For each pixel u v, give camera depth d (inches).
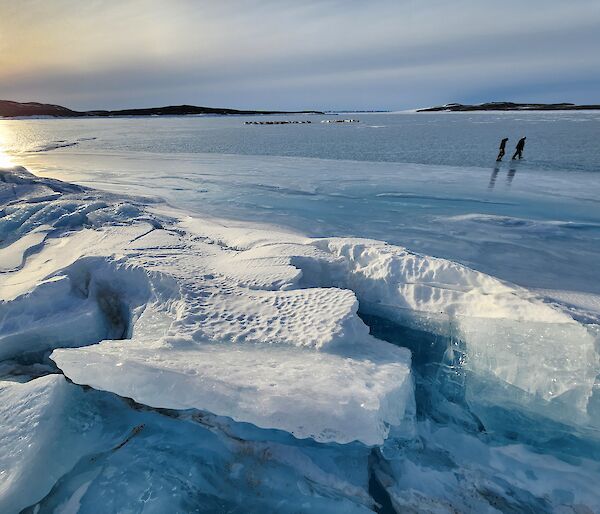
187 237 352.5
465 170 804.6
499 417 182.1
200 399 152.9
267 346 190.5
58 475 149.7
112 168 912.3
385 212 509.0
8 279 274.1
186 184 705.6
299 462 158.7
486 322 205.5
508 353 185.2
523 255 358.6
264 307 220.1
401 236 412.2
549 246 380.8
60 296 245.6
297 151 1232.8
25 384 171.6
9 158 1138.7
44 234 349.4
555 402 168.1
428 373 214.1
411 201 562.3
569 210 502.0
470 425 185.9
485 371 191.0
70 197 490.3
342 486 152.7
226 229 377.1
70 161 1053.8
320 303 217.2
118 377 160.9
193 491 148.2
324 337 192.2
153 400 156.7
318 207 537.3
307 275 271.9
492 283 233.9
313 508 145.2
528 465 163.9
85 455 159.0
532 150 1067.3
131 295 254.5
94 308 244.1
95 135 2226.9
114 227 356.8
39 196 478.0
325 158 1051.9
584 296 274.8
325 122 3376.0
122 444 164.4
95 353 171.3
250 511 143.6
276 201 572.4
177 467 155.5
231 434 165.6
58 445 156.3
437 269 251.1
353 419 144.5
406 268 257.9
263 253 285.9
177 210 500.4
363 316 253.4
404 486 155.8
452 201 557.0
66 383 177.9
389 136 1699.1
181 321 206.8
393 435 168.7
